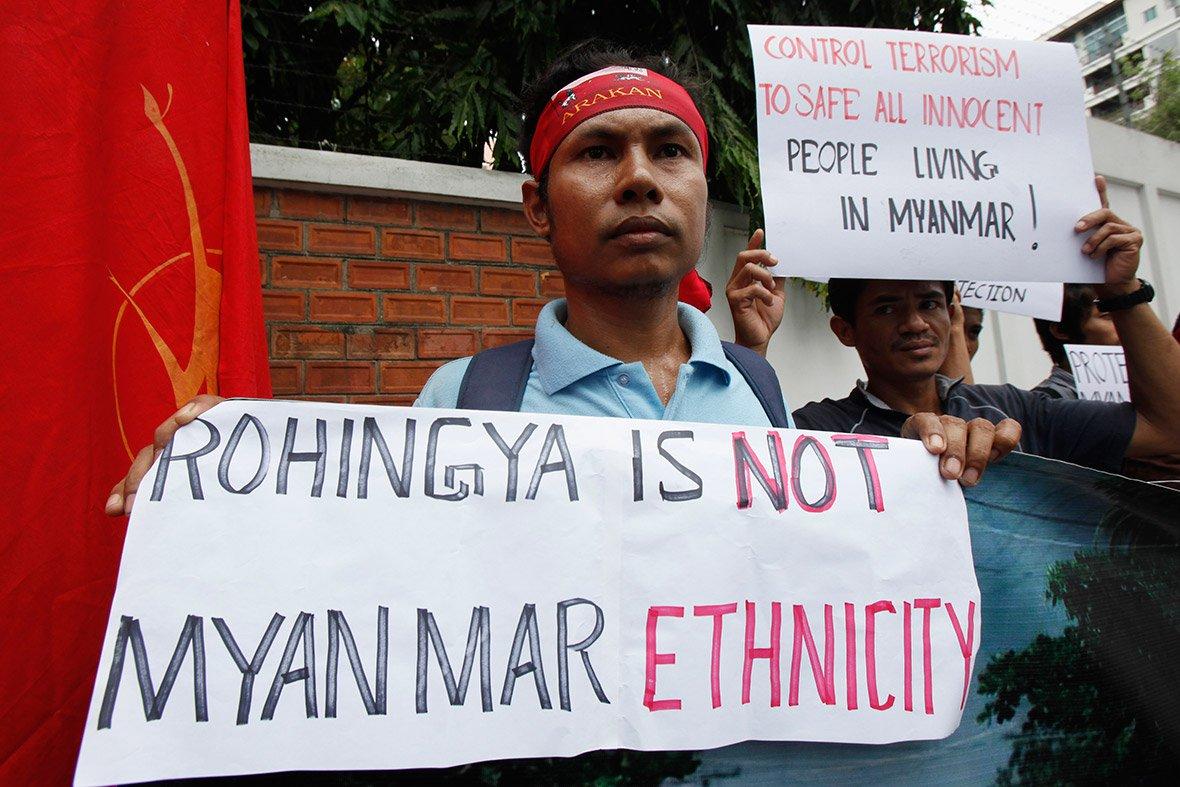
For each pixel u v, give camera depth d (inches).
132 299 49.3
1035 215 62.9
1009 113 64.4
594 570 34.6
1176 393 61.3
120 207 49.4
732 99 121.0
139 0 51.2
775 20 114.9
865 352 67.1
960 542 38.6
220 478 33.0
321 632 31.9
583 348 41.3
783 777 34.9
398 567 33.3
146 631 30.5
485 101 105.4
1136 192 194.9
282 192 89.7
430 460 34.9
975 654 37.5
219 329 54.1
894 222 60.8
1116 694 39.9
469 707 32.2
